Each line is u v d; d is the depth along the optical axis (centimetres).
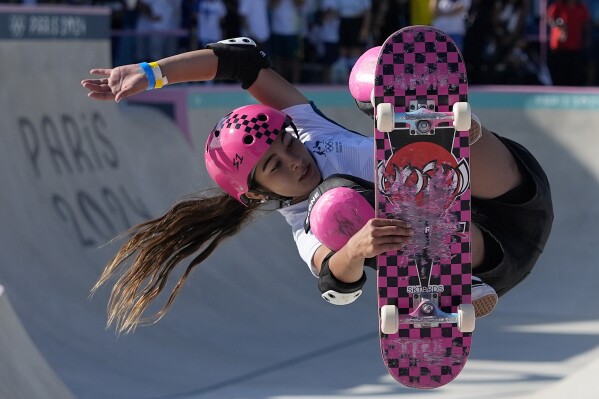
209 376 1127
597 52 2123
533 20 2239
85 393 1027
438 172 481
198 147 1722
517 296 1490
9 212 1280
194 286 1380
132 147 1598
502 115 1909
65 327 1164
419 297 488
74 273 1278
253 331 1307
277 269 1551
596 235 1722
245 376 1138
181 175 1652
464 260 486
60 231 1328
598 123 1842
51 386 800
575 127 1859
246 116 512
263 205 539
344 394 1059
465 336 495
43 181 1373
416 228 483
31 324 1140
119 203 1480
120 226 1438
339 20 1914
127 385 1068
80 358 1111
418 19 1942
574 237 1723
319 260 500
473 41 1997
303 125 544
